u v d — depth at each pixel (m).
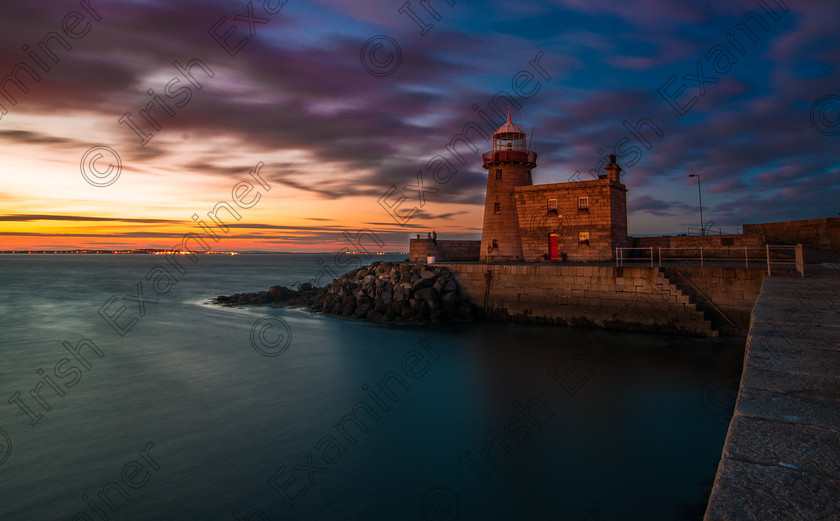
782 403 3.13
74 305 41.25
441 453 11.35
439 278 29.95
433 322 27.61
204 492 9.66
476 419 13.39
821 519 1.78
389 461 10.98
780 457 2.34
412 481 10.09
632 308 23.41
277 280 76.06
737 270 21.61
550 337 23.36
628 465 10.61
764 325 6.04
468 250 41.72
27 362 20.41
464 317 28.22
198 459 11.06
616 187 32.41
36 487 9.88
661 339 21.77
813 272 17.41
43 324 30.75
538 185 34.41
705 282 22.39
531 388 15.98
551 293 26.08
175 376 17.94
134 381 17.33
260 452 11.44
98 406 14.65
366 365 19.23
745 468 2.25
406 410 14.15
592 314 24.64
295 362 19.88
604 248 31.67
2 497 9.52
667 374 16.98
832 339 5.12
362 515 8.88
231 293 52.59
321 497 9.50
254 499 9.42
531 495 9.50
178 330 27.67
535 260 34.50
